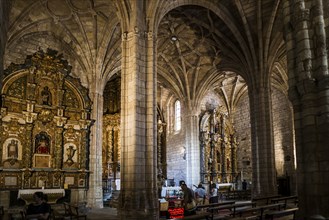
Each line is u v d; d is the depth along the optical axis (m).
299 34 9.12
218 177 34.28
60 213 17.69
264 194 21.70
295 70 9.30
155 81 16.06
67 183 21.59
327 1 8.84
